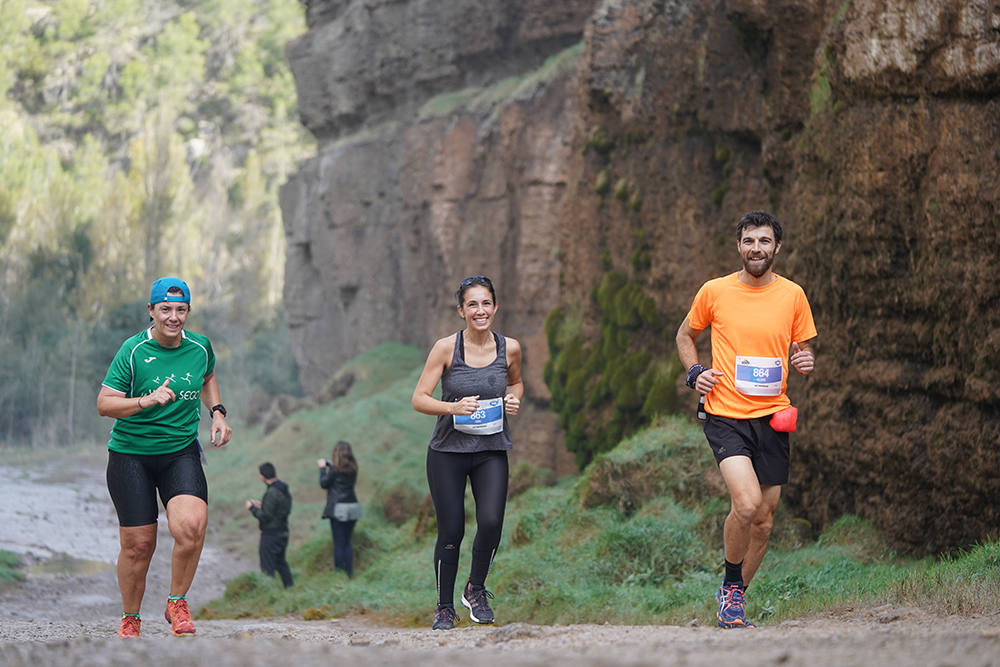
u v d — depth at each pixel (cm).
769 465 1051
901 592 1168
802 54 2067
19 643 930
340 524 2516
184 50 17250
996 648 679
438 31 5978
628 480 2103
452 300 5362
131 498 1084
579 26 5094
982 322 1453
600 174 3111
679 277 2705
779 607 1253
